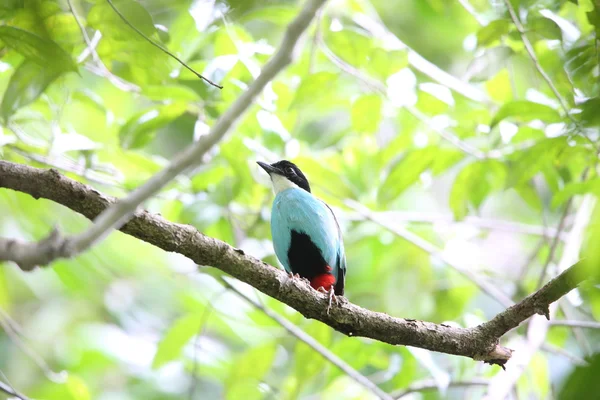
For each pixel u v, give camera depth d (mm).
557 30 8805
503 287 13445
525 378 11359
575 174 10977
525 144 10812
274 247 10727
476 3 11773
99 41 8625
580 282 6934
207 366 13461
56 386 12555
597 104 7492
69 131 10867
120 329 15195
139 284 15391
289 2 10891
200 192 11133
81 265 14125
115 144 11516
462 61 16125
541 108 8984
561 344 12688
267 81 6188
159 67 8961
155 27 8219
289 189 10805
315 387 13266
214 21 9492
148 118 10359
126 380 14672
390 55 10523
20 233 13516
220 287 14039
